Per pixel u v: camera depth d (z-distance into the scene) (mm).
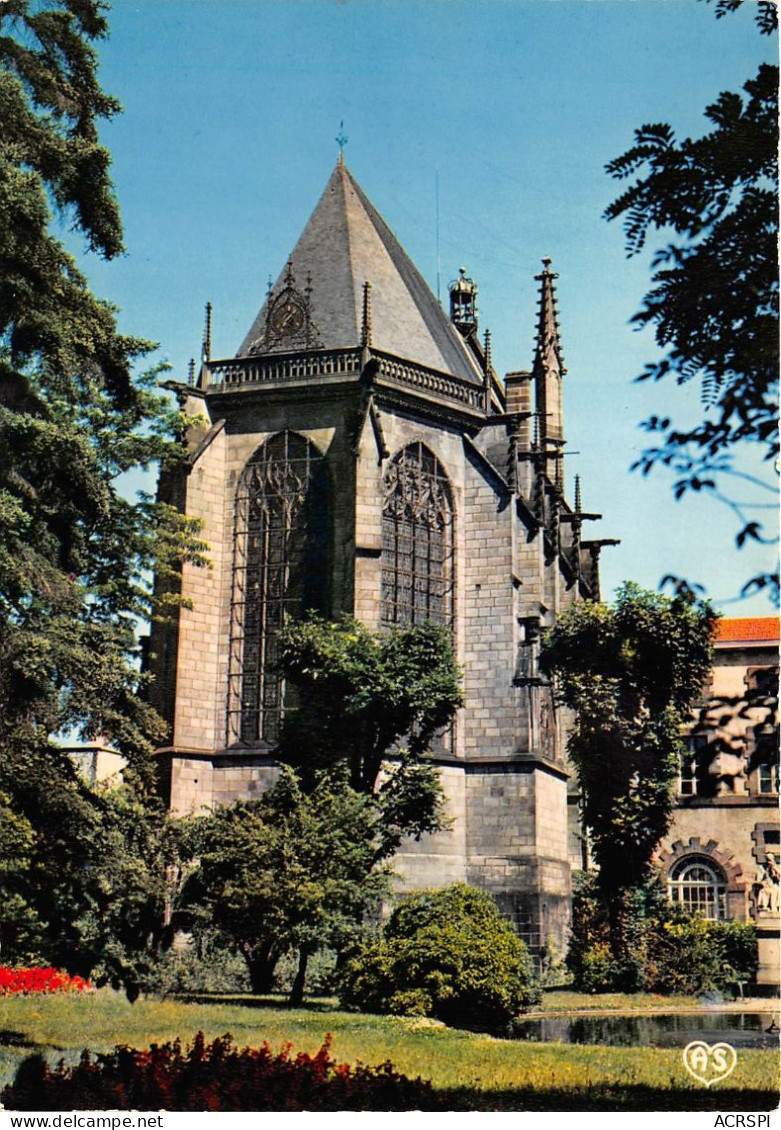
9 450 30234
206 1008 33719
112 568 43406
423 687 45938
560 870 57844
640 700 52188
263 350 59500
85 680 31062
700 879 66938
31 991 33938
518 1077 22656
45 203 30219
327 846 38875
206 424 58000
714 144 13117
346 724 45969
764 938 51125
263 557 56625
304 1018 32094
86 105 34781
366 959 35375
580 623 53469
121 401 36531
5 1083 19656
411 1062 24609
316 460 56750
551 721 60906
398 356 57812
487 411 60594
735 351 12703
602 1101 20062
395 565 56688
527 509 58625
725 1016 39688
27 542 30734
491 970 34188
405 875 53562
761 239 13031
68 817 30812
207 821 41094
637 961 49188
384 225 68250
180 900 40656
